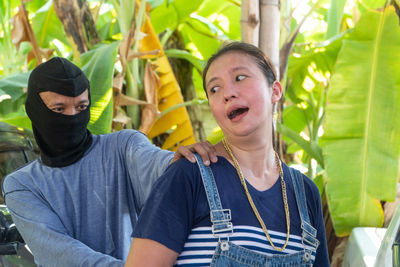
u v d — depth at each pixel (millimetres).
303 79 5512
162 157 1976
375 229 3893
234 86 1514
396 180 4141
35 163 2186
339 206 4219
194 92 6273
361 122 4227
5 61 6020
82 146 2145
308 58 5207
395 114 4152
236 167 1525
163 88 5184
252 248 1436
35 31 5844
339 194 4223
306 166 7082
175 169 1488
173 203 1433
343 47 4301
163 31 6070
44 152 2131
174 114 5156
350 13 6016
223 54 1556
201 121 6105
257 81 1525
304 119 6434
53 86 1991
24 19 4648
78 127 2084
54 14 5691
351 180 4211
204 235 1433
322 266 1716
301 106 5824
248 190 1503
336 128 4258
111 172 2137
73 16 4598
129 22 4676
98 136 2240
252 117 1513
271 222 1500
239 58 1534
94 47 4625
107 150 2178
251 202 1480
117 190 2135
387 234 2197
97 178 2125
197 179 1472
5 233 2805
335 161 4242
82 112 2094
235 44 1571
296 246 1515
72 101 2037
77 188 2107
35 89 2027
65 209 2088
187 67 6277
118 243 2086
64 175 2107
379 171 4160
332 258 4520
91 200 2109
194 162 1495
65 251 1930
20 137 3604
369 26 4230
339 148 4254
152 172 1986
